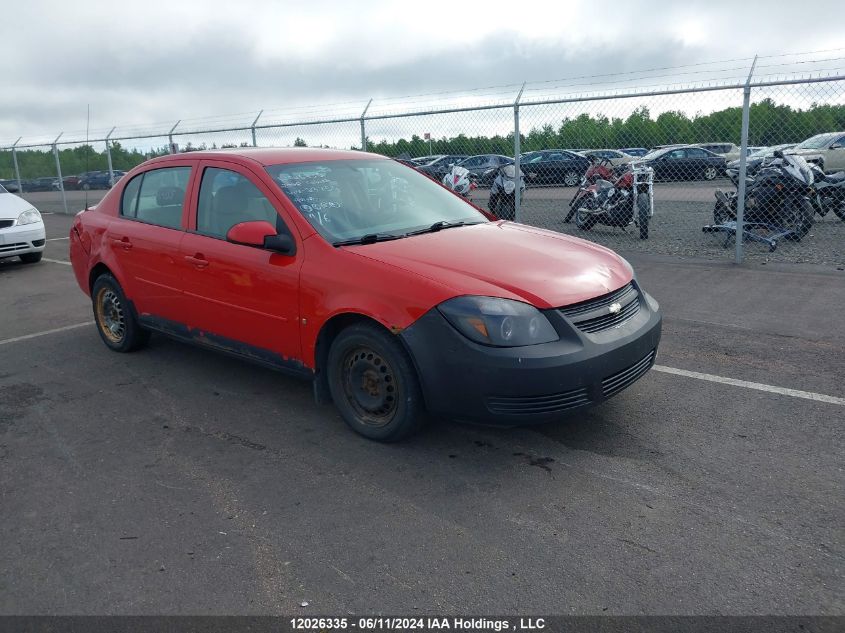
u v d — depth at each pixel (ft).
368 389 12.67
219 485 11.57
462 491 11.06
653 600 8.36
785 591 8.42
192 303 15.61
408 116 35.12
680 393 14.70
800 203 31.12
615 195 36.06
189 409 14.90
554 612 8.23
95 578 9.20
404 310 11.54
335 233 13.29
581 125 32.14
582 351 11.23
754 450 12.05
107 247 17.93
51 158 65.87
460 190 38.24
